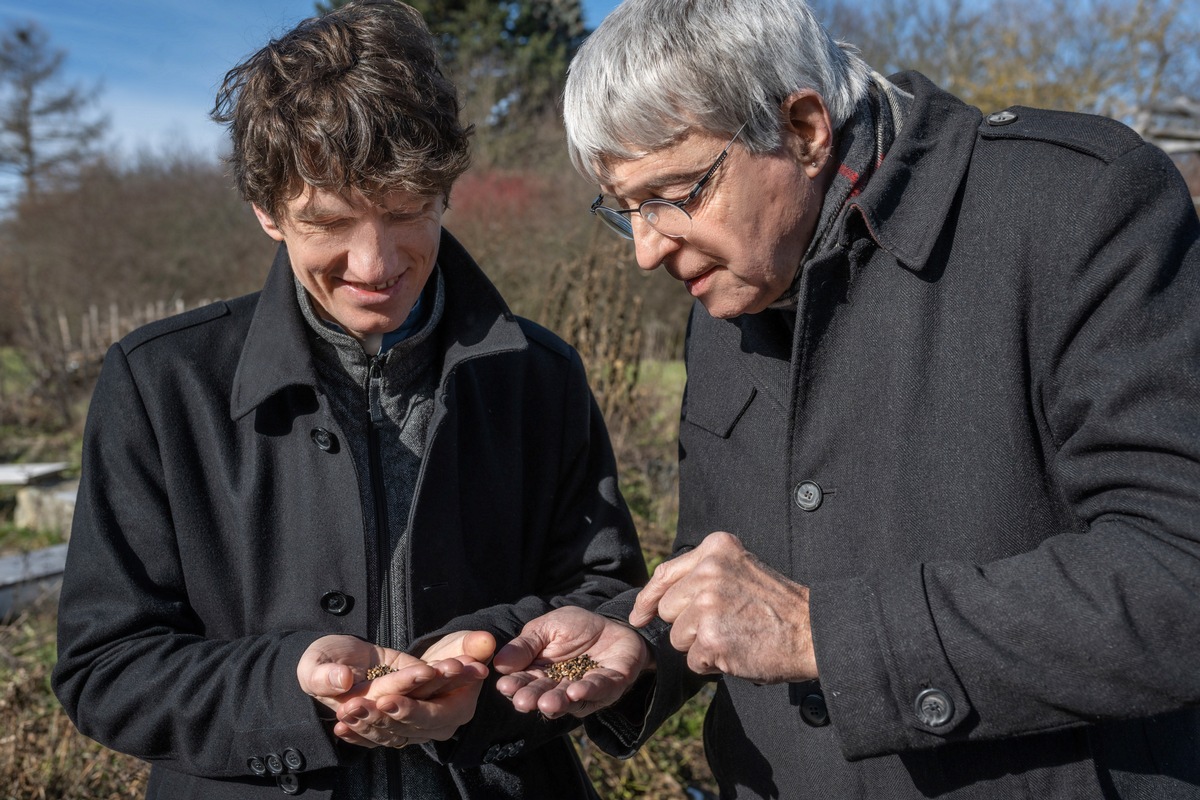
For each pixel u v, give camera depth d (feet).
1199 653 3.33
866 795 4.43
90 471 4.85
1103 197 3.83
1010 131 4.27
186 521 4.82
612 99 4.19
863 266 4.41
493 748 4.78
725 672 3.98
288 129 4.14
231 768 4.46
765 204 4.26
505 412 5.50
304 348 4.84
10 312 42.83
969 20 49.16
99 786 9.21
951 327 4.18
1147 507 3.50
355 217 4.38
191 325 5.13
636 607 4.28
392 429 5.17
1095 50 45.78
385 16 4.53
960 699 3.59
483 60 64.13
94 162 52.39
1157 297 3.67
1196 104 34.27
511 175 36.24
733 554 4.09
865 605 3.79
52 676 4.71
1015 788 4.03
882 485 4.30
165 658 4.60
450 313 5.16
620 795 9.74
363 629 4.83
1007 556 4.05
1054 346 3.92
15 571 16.25
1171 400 3.53
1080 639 3.44
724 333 5.31
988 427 4.08
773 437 4.95
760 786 4.92
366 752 4.69
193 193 49.65
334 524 4.85
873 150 4.49
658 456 19.03
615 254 18.70
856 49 4.82
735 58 4.01
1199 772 4.16
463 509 5.26
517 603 5.17
